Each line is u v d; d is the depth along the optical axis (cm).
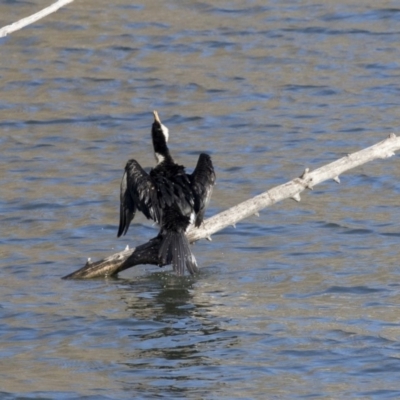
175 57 5534
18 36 5762
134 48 5625
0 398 2291
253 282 3077
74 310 2823
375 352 2505
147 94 5134
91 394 2294
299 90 5106
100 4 6162
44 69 5412
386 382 2342
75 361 2491
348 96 5019
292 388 2312
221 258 3331
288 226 3641
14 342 2625
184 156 4394
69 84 5253
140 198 2686
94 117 4881
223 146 4509
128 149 4522
